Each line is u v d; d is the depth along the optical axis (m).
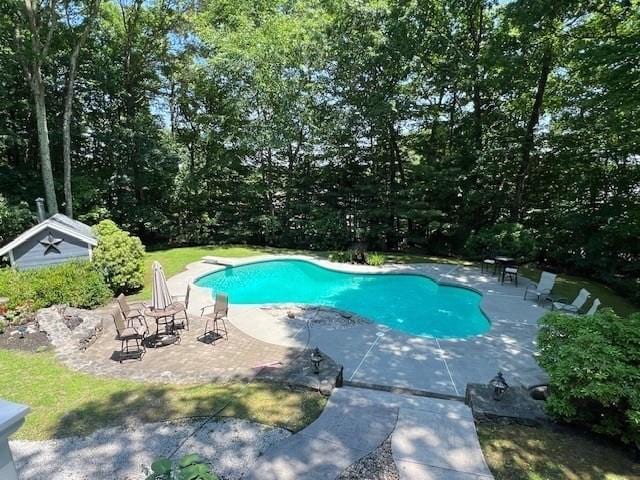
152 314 8.64
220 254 19.55
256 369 7.23
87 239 12.41
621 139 14.99
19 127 18.22
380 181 21.77
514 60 15.69
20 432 5.36
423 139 21.52
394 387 6.99
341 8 18.33
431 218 19.66
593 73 13.45
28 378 6.92
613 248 15.19
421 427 5.52
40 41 15.80
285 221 22.89
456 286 14.27
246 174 23.58
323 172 22.41
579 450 5.09
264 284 15.62
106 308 11.12
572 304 10.71
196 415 5.78
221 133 21.67
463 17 18.59
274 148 20.86
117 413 5.83
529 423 5.62
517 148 17.64
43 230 11.80
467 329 10.62
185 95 22.58
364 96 19.28
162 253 19.94
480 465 4.77
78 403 6.11
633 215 14.37
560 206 18.03
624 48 11.56
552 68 17.23
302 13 20.59
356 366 7.80
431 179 19.34
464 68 17.50
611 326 5.64
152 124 22.08
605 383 4.93
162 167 21.84
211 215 23.97
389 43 17.67
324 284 15.66
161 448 5.04
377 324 10.27
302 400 6.22
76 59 16.47
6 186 17.58
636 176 15.14
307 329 9.77
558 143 17.27
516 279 14.16
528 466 4.78
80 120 19.72
